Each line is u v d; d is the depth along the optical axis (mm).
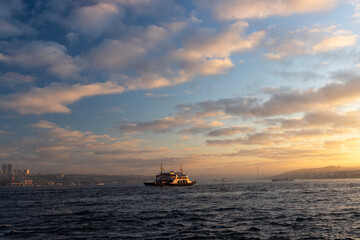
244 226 45750
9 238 38312
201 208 70375
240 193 130875
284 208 69188
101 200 98062
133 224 48062
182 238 37625
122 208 72062
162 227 45281
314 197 102750
